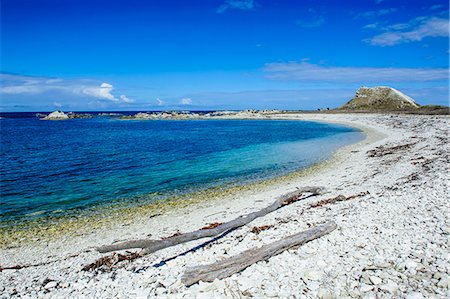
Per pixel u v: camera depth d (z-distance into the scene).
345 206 14.29
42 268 10.36
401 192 15.67
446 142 34.41
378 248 9.16
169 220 15.09
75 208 17.20
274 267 8.48
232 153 35.88
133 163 30.20
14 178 24.20
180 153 36.44
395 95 142.50
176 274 8.64
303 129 73.19
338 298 6.94
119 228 14.24
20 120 148.12
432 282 7.22
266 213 14.16
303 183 21.34
